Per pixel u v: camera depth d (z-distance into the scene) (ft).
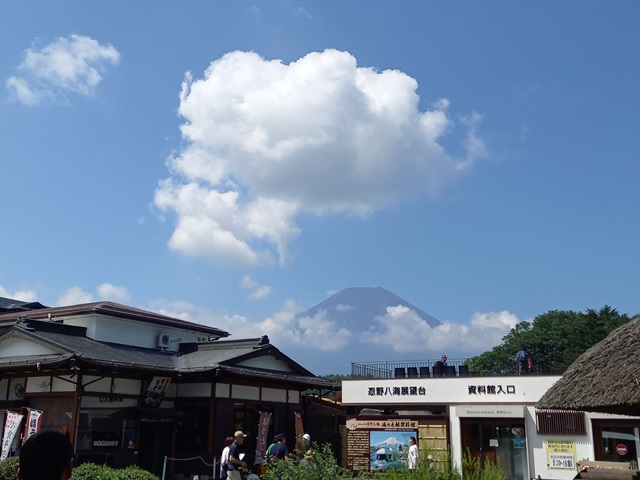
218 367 77.15
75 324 85.61
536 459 82.53
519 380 86.48
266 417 83.41
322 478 38.27
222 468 61.21
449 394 90.12
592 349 30.73
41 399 69.72
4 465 48.21
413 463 37.81
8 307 113.91
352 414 98.27
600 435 79.66
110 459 69.21
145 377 75.46
